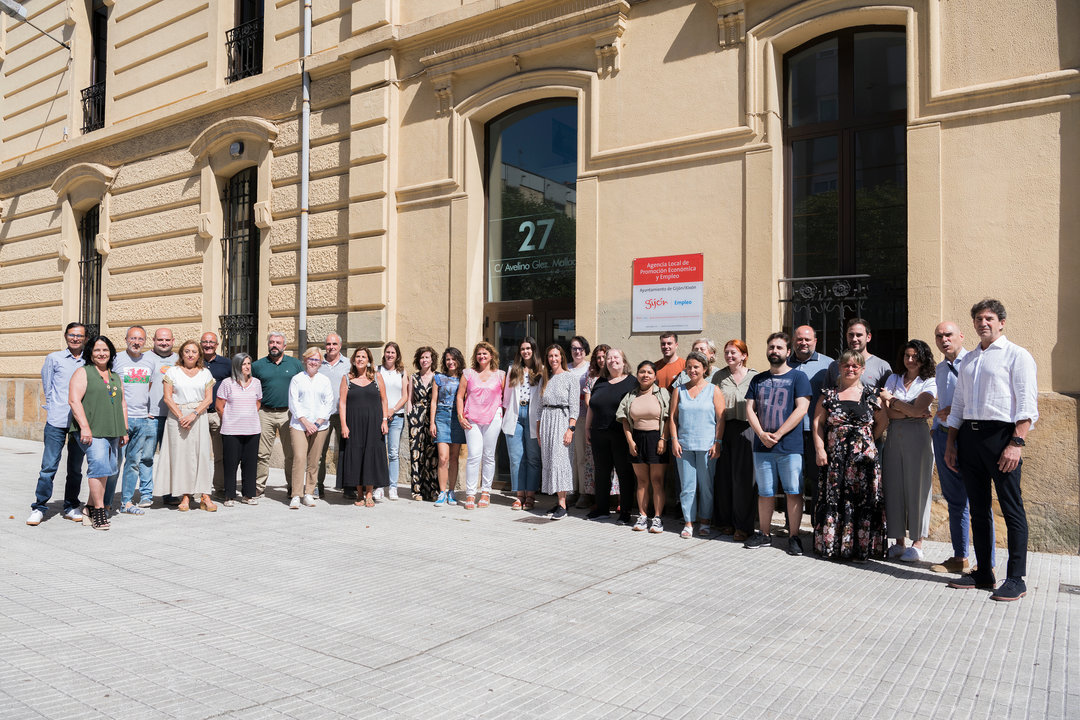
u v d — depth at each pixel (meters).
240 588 5.12
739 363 6.93
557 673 3.70
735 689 3.53
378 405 8.41
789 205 7.83
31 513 7.40
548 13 9.07
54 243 15.13
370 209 10.36
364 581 5.31
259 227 11.77
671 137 8.27
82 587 5.09
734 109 7.89
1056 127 6.35
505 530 7.09
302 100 11.22
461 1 9.84
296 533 6.91
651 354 8.30
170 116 12.86
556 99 9.45
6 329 16.09
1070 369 6.23
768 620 4.52
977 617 4.59
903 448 5.98
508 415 8.41
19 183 15.97
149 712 3.18
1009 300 6.50
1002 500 5.04
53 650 3.90
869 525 5.96
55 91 15.37
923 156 6.89
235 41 12.43
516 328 9.74
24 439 15.33
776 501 7.78
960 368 5.31
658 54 8.38
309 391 8.27
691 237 8.09
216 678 3.57
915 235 6.90
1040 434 6.25
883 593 5.11
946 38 6.86
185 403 7.88
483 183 10.02
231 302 12.40
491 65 9.58
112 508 8.12
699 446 6.74
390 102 10.32
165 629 4.27
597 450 7.59
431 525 7.31
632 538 6.77
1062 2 6.39
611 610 4.70
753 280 7.66
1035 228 6.41
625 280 8.49
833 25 7.48
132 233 13.62
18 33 16.19
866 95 7.50
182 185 12.85
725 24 7.93
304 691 3.44
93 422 6.89
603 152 8.66
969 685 3.58
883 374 6.31
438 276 9.97
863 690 3.52
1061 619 4.55
